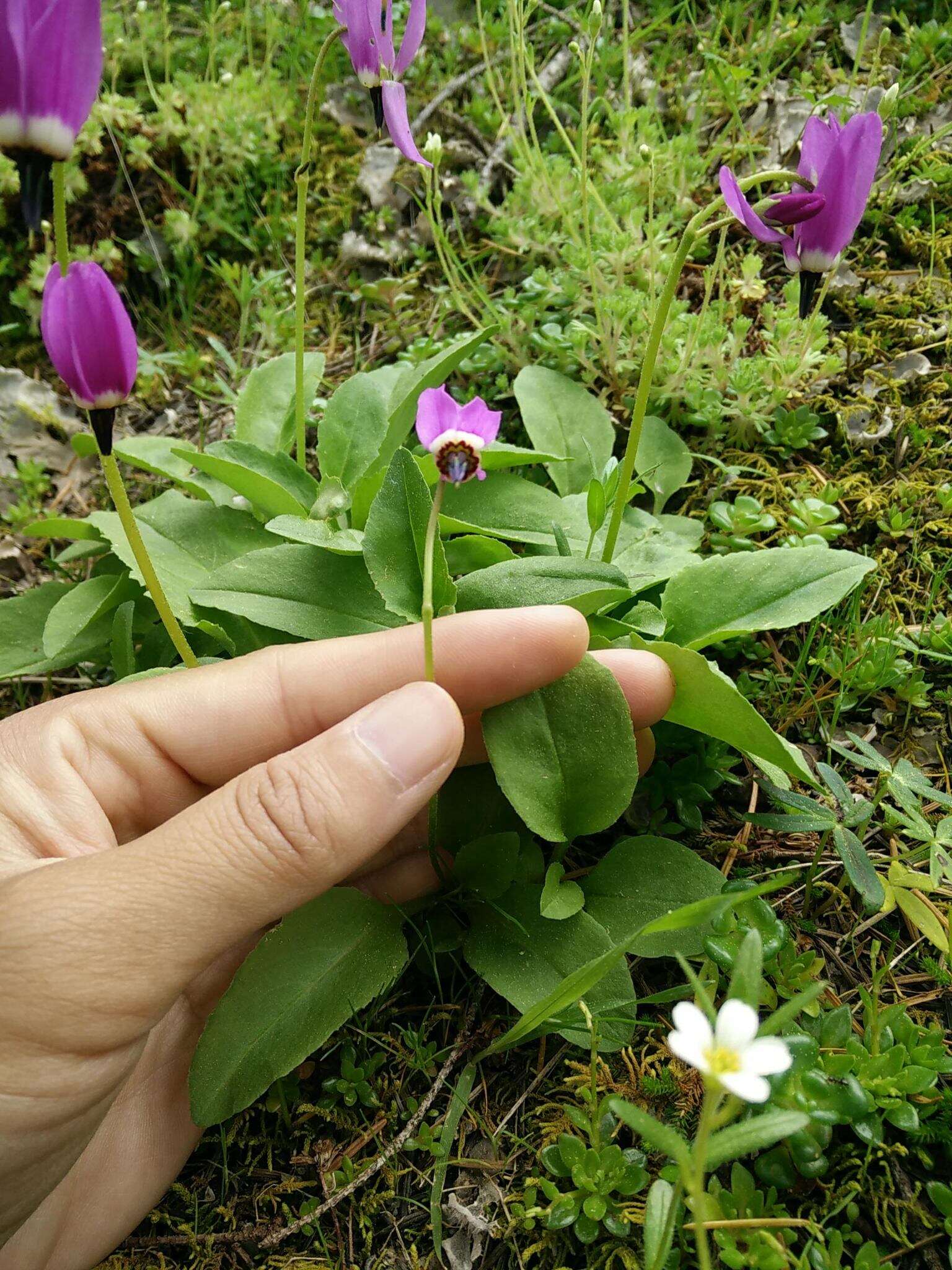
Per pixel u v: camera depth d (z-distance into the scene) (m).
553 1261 0.16
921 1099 0.16
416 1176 0.18
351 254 0.36
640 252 0.30
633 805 0.22
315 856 0.14
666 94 0.37
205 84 0.38
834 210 0.16
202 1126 0.16
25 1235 0.17
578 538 0.23
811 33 0.36
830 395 0.28
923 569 0.25
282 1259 0.17
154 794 0.19
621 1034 0.17
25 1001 0.13
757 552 0.20
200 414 0.31
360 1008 0.18
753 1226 0.15
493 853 0.19
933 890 0.19
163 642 0.24
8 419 0.33
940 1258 0.16
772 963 0.18
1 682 0.27
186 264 0.37
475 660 0.17
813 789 0.22
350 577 0.21
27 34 0.12
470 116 0.38
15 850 0.17
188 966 0.14
